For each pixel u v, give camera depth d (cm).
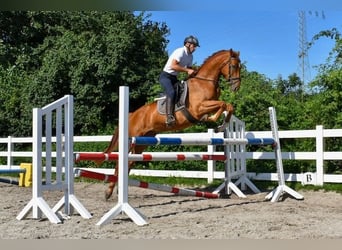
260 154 970
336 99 1049
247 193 893
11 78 2089
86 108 1839
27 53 2369
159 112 763
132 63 1875
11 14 2552
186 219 590
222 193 888
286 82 2055
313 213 639
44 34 2608
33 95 1878
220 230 513
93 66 1800
